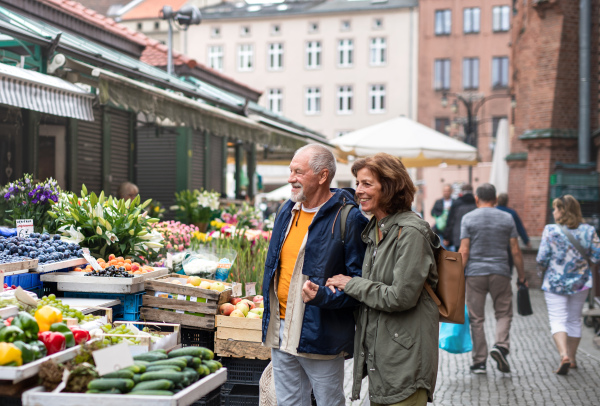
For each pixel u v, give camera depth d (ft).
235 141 59.93
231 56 181.47
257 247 26.76
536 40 58.44
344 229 12.91
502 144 58.29
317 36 177.27
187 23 51.26
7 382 10.30
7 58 27.61
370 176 12.42
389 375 11.85
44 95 23.20
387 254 12.17
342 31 176.04
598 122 52.39
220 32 182.19
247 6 187.93
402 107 173.06
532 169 54.85
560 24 53.36
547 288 25.14
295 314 13.16
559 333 24.85
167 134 47.73
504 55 168.86
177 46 182.50
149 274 18.38
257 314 17.46
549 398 21.22
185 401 10.51
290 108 178.91
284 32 179.01
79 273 17.57
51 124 32.55
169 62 51.13
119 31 48.52
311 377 13.24
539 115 54.60
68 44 31.35
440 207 49.85
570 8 53.36
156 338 13.34
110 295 17.25
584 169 46.44
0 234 18.78
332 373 13.16
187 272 20.39
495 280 25.07
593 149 51.57
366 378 23.94
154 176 48.01
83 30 42.96
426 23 172.04
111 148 38.55
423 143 46.03
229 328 17.03
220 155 55.77
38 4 37.96
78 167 34.71
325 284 12.81
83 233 20.58
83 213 20.40
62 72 26.96
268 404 16.29
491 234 25.30
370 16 174.40
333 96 176.45
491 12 169.27
